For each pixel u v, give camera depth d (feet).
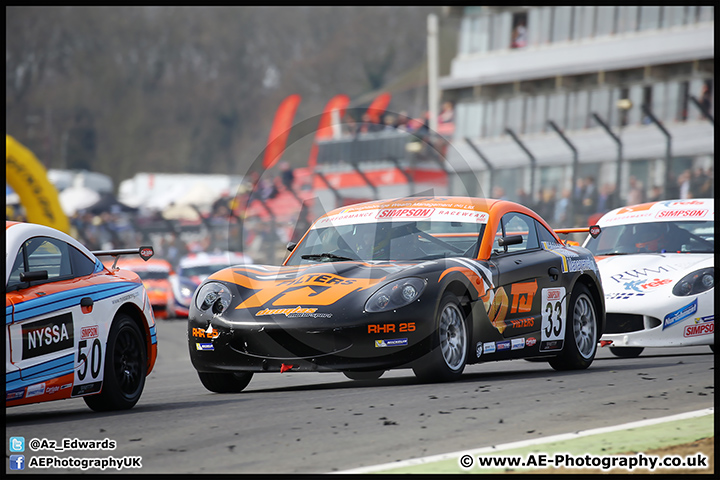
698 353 103.50
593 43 368.48
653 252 109.50
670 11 349.20
